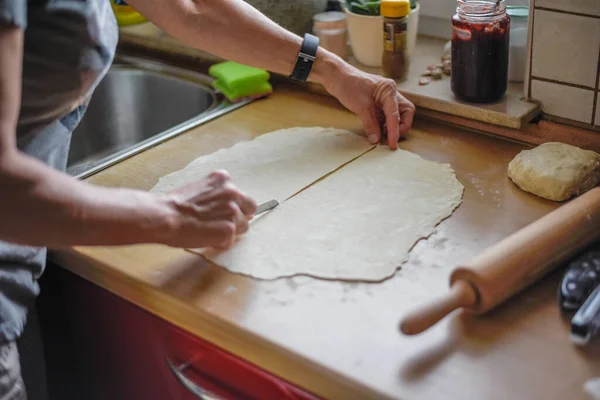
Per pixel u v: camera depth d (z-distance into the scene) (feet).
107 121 4.86
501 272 2.48
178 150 3.84
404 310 2.60
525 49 3.84
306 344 2.46
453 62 3.75
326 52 3.81
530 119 3.68
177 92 4.69
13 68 2.11
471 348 2.43
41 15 2.57
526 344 2.44
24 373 3.35
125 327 3.11
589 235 2.78
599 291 2.45
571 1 3.34
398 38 4.01
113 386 3.39
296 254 2.91
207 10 3.57
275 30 3.69
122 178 3.59
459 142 3.78
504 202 3.23
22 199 2.25
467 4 3.56
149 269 2.89
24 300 3.01
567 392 2.24
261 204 3.24
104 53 2.84
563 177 3.18
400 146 3.76
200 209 2.73
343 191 3.34
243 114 4.21
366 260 2.85
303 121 4.09
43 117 2.80
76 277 3.23
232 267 2.86
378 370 2.35
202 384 2.85
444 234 3.02
